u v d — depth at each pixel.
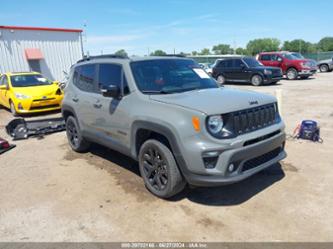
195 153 3.01
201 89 4.03
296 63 18.56
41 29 17.77
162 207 3.42
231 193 3.69
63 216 3.32
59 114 9.73
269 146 3.36
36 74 10.87
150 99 3.55
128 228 3.04
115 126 4.11
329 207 3.26
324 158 4.71
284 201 3.43
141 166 3.80
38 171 4.72
